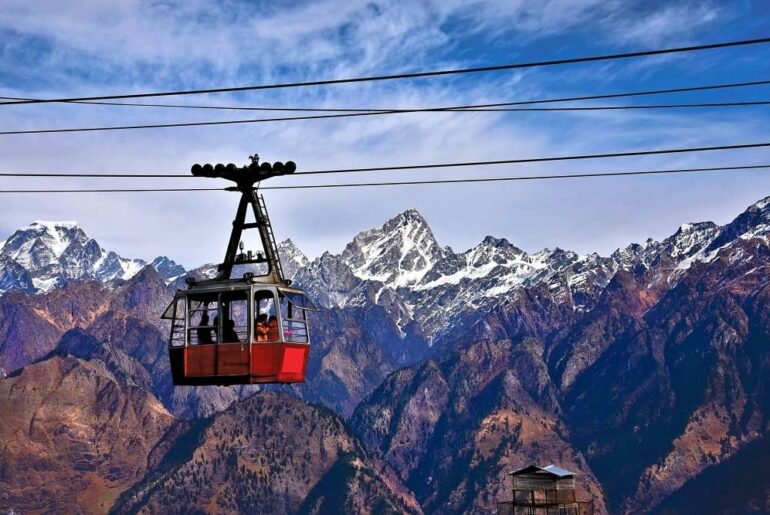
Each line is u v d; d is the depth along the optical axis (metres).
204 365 65.31
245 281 65.19
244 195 65.19
